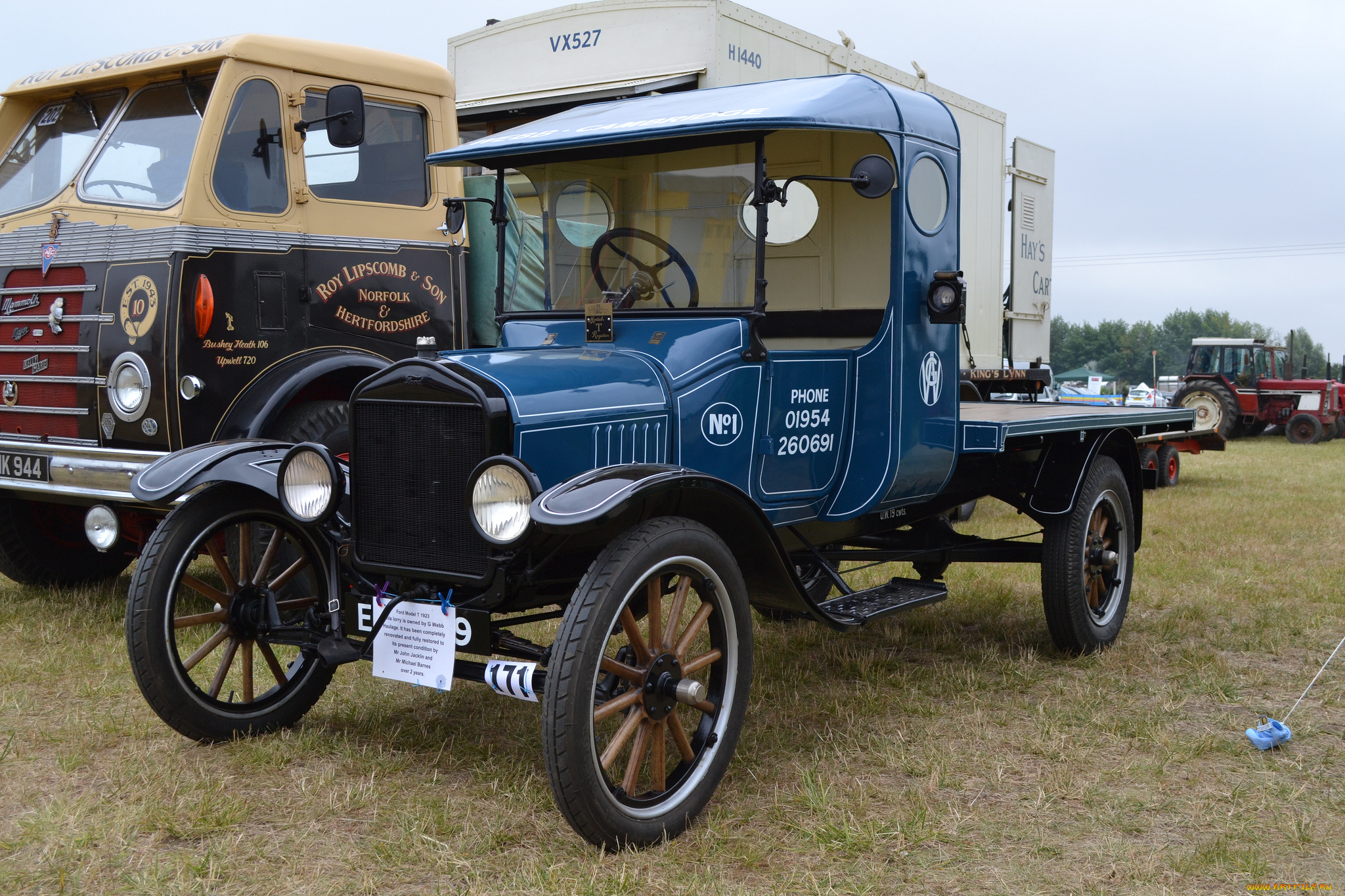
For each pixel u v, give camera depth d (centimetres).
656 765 319
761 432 385
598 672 295
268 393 504
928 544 537
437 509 322
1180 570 689
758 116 358
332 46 550
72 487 503
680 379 362
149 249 491
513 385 322
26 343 537
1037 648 520
